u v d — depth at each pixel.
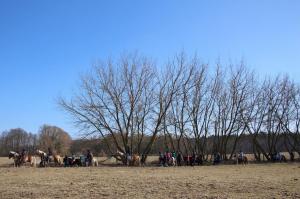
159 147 66.31
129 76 60.78
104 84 66.69
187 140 65.44
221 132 66.50
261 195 19.30
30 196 19.17
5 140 131.12
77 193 20.20
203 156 64.75
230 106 66.88
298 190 21.02
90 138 60.28
